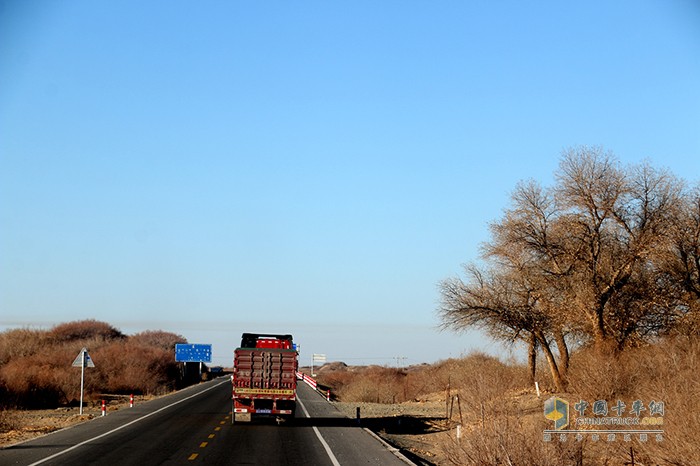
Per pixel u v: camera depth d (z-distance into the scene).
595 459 20.19
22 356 78.56
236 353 32.78
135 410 42.16
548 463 18.38
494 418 22.19
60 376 53.06
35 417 38.88
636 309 42.50
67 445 24.12
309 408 45.66
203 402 50.22
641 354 32.69
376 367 113.44
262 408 32.75
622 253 42.50
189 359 106.81
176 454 22.05
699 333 38.25
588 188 42.47
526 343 50.03
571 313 43.16
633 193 41.78
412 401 64.31
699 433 17.45
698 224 41.22
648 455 19.12
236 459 21.22
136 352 86.88
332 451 23.97
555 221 44.59
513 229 45.31
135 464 19.73
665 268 42.31
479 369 45.28
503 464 18.55
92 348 92.69
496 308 46.69
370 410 48.44
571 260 43.53
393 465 21.08
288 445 25.28
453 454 20.75
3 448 23.28
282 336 36.56
